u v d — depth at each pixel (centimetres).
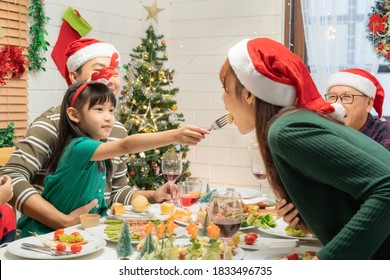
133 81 389
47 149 217
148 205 203
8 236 207
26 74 346
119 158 231
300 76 127
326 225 120
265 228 172
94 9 401
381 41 380
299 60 131
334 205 118
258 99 129
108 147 179
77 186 190
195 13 452
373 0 383
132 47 442
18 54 329
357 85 257
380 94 270
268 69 125
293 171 121
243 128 138
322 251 110
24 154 211
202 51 451
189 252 131
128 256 138
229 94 134
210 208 133
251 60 125
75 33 379
